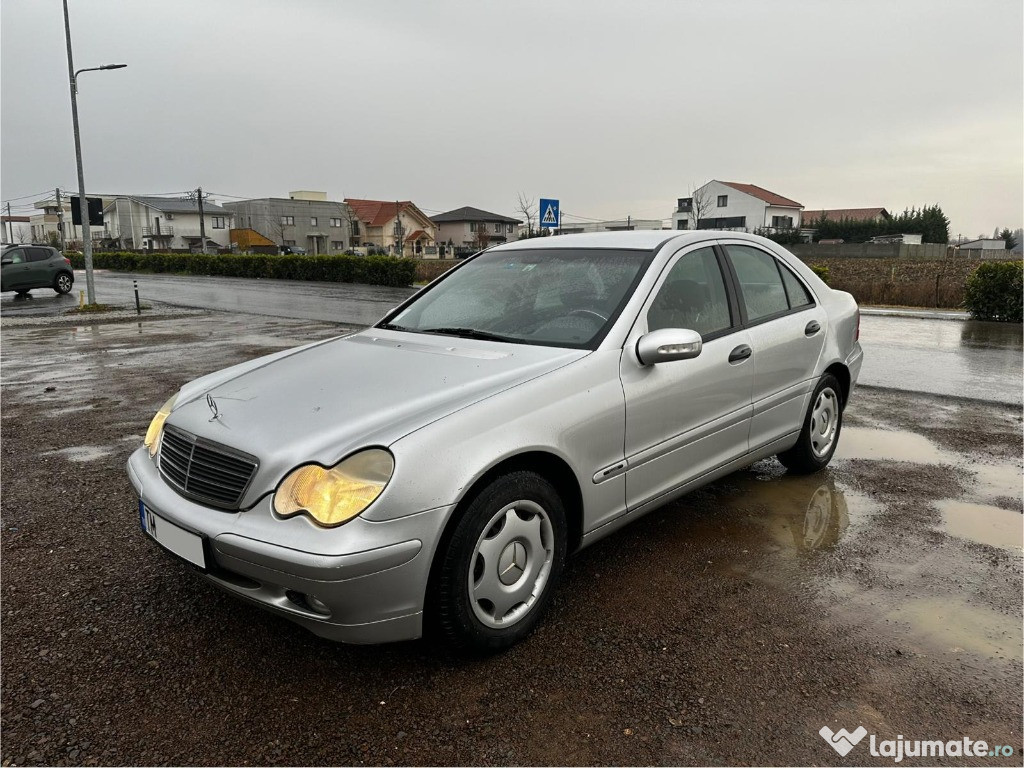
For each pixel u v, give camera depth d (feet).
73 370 30.91
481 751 7.61
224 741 7.79
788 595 10.80
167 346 38.27
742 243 14.23
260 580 8.30
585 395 10.08
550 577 9.84
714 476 12.76
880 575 11.44
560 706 8.32
